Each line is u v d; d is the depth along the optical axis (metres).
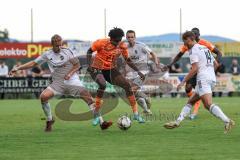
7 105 56.97
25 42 74.19
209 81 29.02
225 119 29.12
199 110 47.47
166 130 31.86
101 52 33.16
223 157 22.80
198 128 32.81
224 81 74.75
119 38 33.03
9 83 71.31
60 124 35.91
